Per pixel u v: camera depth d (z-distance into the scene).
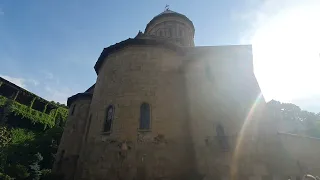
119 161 12.81
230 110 16.61
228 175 13.78
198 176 13.29
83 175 13.42
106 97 15.64
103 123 14.59
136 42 16.70
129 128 13.68
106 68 17.20
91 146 14.24
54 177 18.45
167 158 13.24
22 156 28.80
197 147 14.56
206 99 16.77
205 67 18.16
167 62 16.72
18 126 32.56
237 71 18.34
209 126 15.53
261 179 13.73
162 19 26.30
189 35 26.41
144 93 14.94
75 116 21.55
